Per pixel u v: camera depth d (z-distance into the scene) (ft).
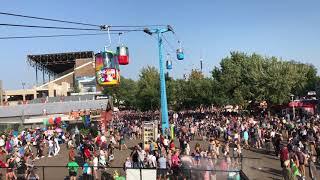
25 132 130.82
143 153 79.66
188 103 276.21
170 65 150.51
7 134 133.28
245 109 242.17
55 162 98.12
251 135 119.03
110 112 205.67
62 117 173.47
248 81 239.09
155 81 273.95
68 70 427.74
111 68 70.54
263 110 232.73
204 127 147.54
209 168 62.49
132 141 142.10
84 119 165.99
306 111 202.90
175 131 150.71
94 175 69.21
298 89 275.39
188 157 67.77
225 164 67.56
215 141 92.94
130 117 258.37
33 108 192.44
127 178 55.98
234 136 111.96
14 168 71.36
